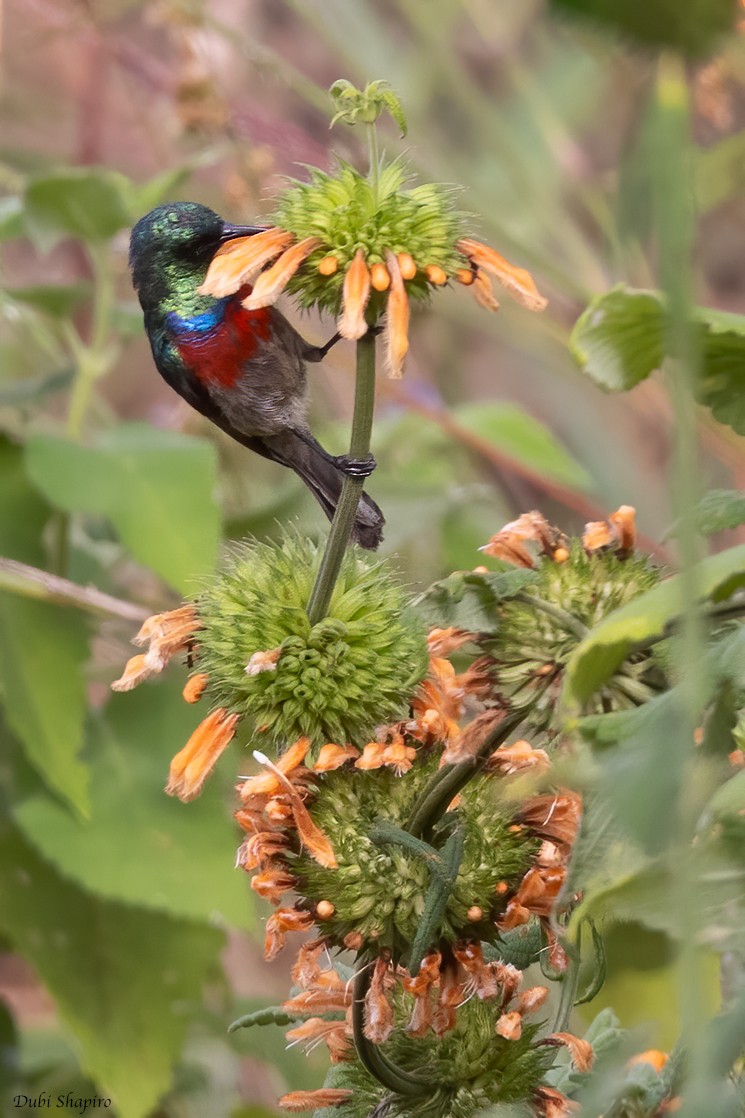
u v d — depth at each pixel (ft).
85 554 15.99
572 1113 11.82
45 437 13.60
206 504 13.12
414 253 11.76
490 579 11.76
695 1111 11.31
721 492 11.69
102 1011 13.29
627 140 11.38
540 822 11.78
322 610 11.82
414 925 11.76
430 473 18.25
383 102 11.76
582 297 17.22
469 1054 11.82
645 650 11.75
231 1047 13.99
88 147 21.40
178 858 12.87
